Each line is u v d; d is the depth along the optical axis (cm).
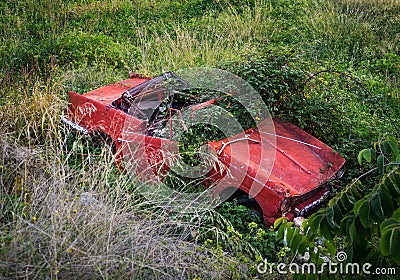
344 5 1346
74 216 470
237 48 1041
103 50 1045
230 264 486
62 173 548
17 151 558
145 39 1112
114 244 460
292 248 414
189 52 998
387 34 1225
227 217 591
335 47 1152
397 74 1066
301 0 1372
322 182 592
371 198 364
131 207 516
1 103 733
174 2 1355
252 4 1356
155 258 471
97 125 684
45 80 891
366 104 884
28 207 480
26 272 402
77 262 428
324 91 800
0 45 1038
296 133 680
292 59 788
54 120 698
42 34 1132
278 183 566
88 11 1277
